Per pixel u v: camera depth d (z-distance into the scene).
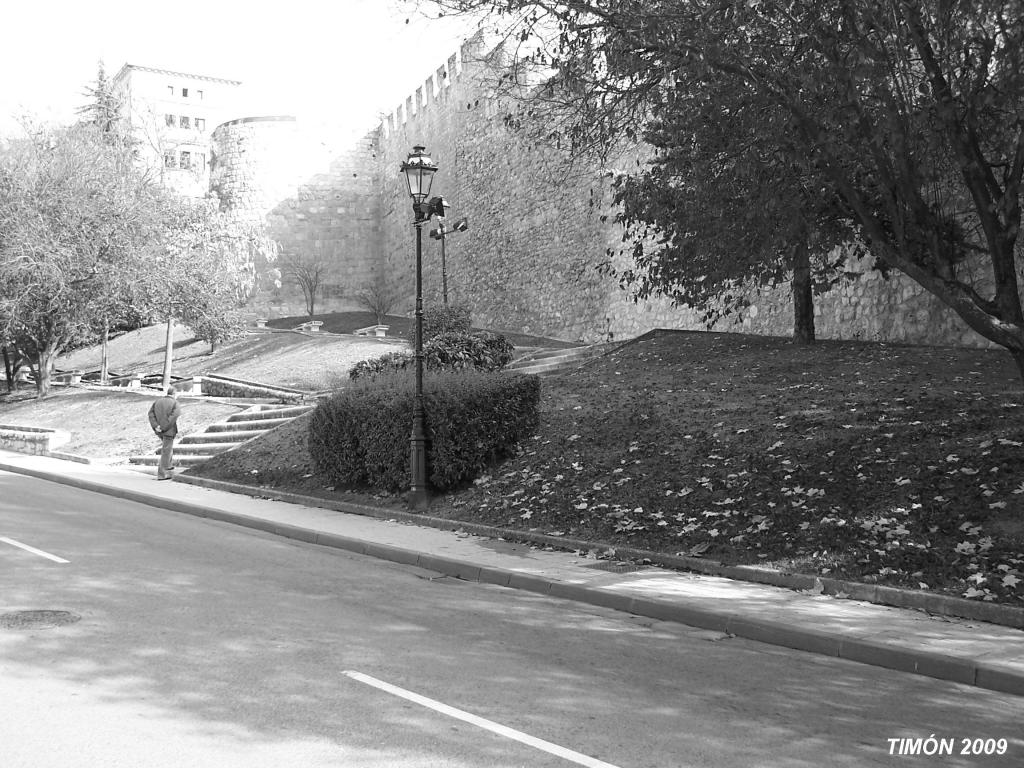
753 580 8.38
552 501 11.59
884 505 9.11
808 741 4.53
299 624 6.62
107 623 6.37
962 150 8.81
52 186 33.19
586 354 23.19
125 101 61.12
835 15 8.50
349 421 14.64
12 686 4.90
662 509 10.49
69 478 18.11
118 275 33.56
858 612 7.17
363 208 62.47
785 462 10.78
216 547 10.41
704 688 5.41
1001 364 14.88
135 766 3.87
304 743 4.20
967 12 8.16
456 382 13.73
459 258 46.62
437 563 9.52
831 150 9.00
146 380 41.50
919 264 9.70
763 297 23.14
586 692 5.21
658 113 10.63
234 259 45.56
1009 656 5.88
